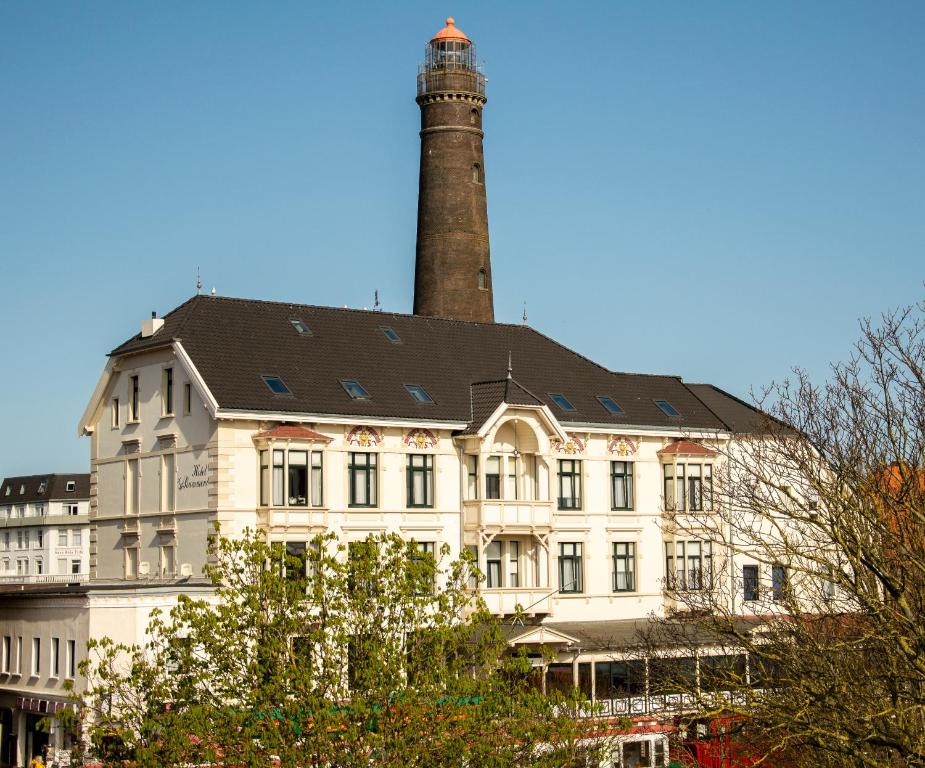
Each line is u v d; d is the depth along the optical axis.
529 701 38.41
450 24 94.44
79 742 39.75
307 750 36.09
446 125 91.81
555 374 75.06
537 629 64.75
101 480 69.75
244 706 37.56
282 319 68.81
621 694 62.00
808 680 37.19
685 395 78.38
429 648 38.84
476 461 68.38
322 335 69.19
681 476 74.75
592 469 72.44
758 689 46.00
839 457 40.38
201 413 63.09
